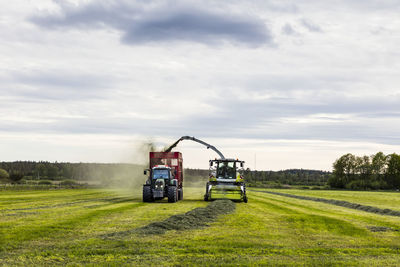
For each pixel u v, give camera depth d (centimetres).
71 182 7569
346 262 925
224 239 1184
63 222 1484
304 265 891
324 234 1328
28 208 2086
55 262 889
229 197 2812
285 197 3922
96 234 1232
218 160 2870
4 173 8325
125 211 1938
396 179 8750
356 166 9119
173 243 1106
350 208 2714
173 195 2594
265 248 1076
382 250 1080
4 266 848
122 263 884
